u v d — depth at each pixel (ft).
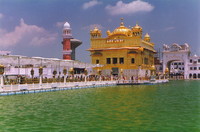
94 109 71.31
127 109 71.61
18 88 113.60
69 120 56.95
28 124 53.31
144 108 73.82
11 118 58.85
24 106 76.54
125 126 51.90
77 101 88.79
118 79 214.69
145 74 248.11
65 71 149.89
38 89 124.36
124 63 239.09
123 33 244.83
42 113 65.00
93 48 256.52
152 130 49.19
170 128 50.65
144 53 255.50
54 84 137.49
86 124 53.31
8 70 171.12
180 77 373.40
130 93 121.08
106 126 51.88
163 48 377.91
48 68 198.80
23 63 148.77
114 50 243.81
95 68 248.93
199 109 72.79
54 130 48.80
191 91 138.62
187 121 56.75
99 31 258.98
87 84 167.53
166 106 78.23
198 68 375.25
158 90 144.15
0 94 103.65
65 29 310.04
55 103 83.41
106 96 106.32
